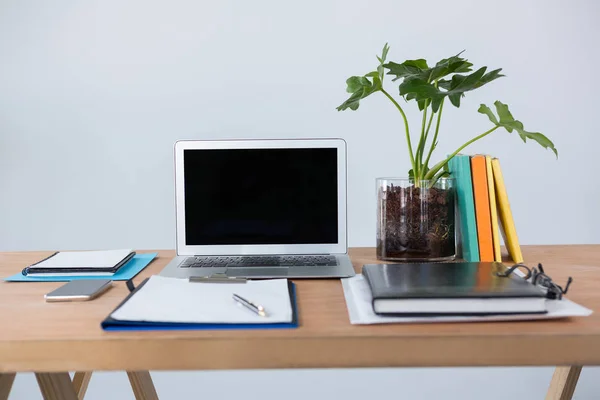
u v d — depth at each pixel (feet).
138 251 4.98
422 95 3.89
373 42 8.34
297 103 8.42
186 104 8.45
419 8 8.31
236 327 2.84
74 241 8.63
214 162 4.39
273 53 8.38
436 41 8.34
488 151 8.46
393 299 2.87
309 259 4.26
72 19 8.38
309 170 4.38
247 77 8.40
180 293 3.27
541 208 8.52
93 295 3.42
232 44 8.38
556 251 4.76
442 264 3.66
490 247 4.11
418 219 4.19
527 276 3.26
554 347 2.69
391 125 8.42
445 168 4.73
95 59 8.41
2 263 4.51
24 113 8.48
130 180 8.56
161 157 8.52
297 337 2.72
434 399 8.23
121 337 2.72
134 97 8.45
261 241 4.36
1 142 8.51
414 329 2.79
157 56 8.41
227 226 4.38
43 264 4.08
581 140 8.44
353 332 2.76
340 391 8.26
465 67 4.32
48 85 8.44
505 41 8.34
